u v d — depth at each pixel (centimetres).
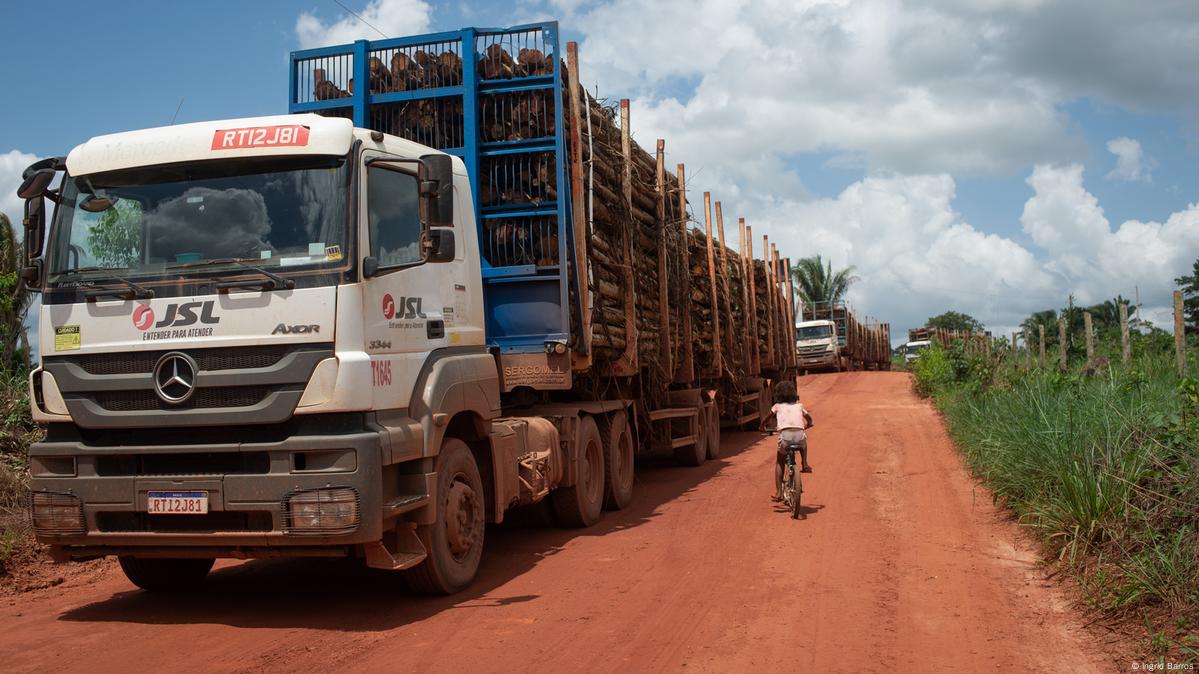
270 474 547
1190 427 686
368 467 546
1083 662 470
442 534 631
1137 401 858
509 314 910
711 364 1580
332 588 671
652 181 1291
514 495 769
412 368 616
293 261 562
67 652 516
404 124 923
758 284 2222
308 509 541
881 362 6181
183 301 563
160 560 660
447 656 496
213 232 577
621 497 1024
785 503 947
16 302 1166
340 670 476
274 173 580
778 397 951
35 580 712
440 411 632
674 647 505
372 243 589
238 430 561
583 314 916
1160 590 527
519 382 901
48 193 610
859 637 516
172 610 615
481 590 652
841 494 1030
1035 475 822
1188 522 584
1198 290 2130
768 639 515
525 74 916
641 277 1188
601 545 810
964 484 1067
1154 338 1731
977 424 1245
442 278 677
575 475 892
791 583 643
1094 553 650
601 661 484
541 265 902
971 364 2223
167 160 586
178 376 558
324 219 568
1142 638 495
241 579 712
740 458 1507
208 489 552
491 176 923
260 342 551
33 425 1023
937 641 508
